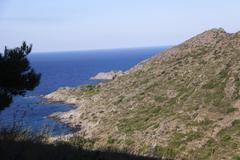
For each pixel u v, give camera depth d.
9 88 12.33
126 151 13.44
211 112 53.69
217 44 97.88
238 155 38.06
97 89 126.38
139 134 54.44
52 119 93.81
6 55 12.23
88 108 96.94
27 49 12.66
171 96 71.88
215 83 64.81
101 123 76.12
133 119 67.00
